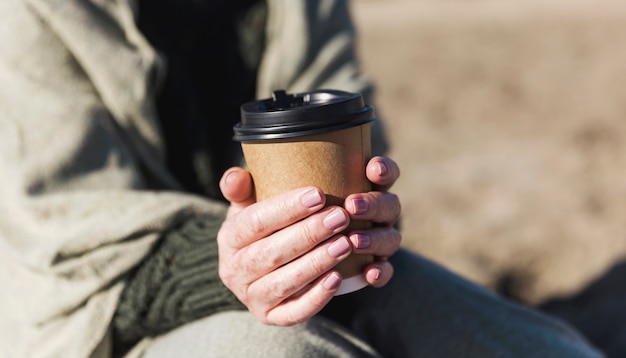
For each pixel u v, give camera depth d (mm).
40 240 802
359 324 875
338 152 688
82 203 812
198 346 754
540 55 4660
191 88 937
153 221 806
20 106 821
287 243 680
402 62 4785
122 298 801
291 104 739
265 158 693
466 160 2574
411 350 849
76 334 787
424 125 3123
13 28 830
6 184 814
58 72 837
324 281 688
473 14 7629
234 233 703
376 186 734
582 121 3002
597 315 1487
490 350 834
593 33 5434
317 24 979
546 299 1571
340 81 984
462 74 4219
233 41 963
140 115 866
